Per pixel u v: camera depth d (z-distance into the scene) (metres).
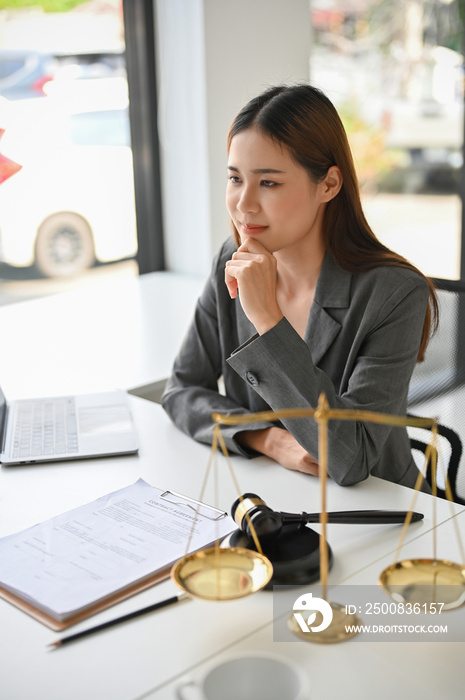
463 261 3.40
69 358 2.21
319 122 1.31
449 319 1.56
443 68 4.58
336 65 4.81
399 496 1.21
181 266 3.18
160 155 3.08
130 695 0.79
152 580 0.99
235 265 1.33
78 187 3.00
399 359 1.35
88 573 0.99
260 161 1.30
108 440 1.44
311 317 1.43
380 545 1.06
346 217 1.41
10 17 2.74
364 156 5.19
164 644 0.87
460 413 1.55
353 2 4.68
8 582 0.98
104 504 1.19
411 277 1.38
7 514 1.18
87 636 0.89
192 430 1.47
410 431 1.61
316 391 1.25
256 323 1.29
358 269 1.40
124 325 2.53
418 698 0.78
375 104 4.95
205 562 0.91
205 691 0.78
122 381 2.03
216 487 1.14
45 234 2.96
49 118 2.88
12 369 2.11
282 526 1.06
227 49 2.83
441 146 5.24
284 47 3.01
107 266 3.13
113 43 2.93
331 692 0.79
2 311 2.70
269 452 1.35
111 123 3.00
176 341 2.37
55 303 2.79
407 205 5.48
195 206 3.01
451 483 1.55
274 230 1.34
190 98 2.88
